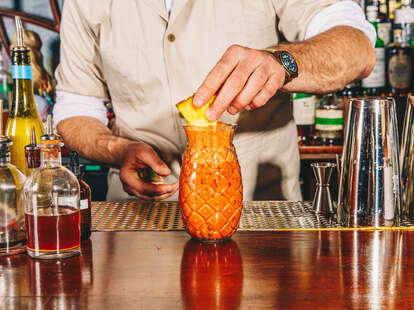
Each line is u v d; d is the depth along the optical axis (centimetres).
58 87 190
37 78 337
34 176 96
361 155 110
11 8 336
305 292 81
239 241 104
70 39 182
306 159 280
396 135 111
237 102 106
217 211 100
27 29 337
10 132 120
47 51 338
